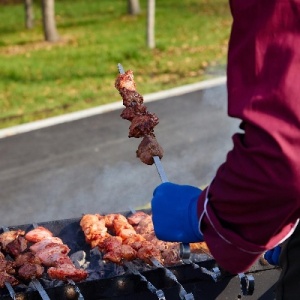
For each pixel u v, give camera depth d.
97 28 14.40
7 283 2.66
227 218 1.60
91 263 3.02
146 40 12.13
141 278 2.57
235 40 1.58
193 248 3.02
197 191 1.75
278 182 1.47
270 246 1.60
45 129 7.79
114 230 3.25
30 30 14.48
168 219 1.72
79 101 8.98
